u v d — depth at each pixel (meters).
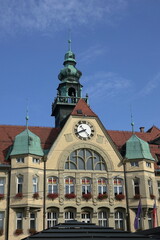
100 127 43.16
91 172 40.81
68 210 38.88
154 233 25.53
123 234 18.83
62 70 52.66
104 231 19.31
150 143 48.19
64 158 40.69
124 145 44.09
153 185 41.56
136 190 40.91
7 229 36.22
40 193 38.31
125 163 41.94
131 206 39.88
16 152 39.09
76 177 40.22
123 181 41.19
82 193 39.84
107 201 39.78
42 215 37.59
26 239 17.36
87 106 45.00
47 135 45.72
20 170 38.34
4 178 38.59
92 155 41.72
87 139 42.16
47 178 39.47
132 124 45.09
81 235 18.16
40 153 39.91
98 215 39.56
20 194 37.16
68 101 50.25
